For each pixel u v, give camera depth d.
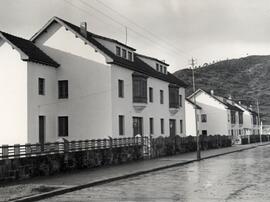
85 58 36.69
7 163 17.77
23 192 14.23
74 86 36.94
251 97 150.12
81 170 23.66
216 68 178.50
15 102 32.41
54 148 23.05
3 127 32.59
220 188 15.41
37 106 33.66
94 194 14.71
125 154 30.84
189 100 79.25
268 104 143.12
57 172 21.88
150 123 45.22
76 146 25.53
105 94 36.16
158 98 47.28
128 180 19.56
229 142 66.00
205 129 81.94
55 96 36.91
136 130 41.56
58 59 37.31
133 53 44.22
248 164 28.39
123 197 13.69
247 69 179.00
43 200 13.48
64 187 15.77
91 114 36.41
